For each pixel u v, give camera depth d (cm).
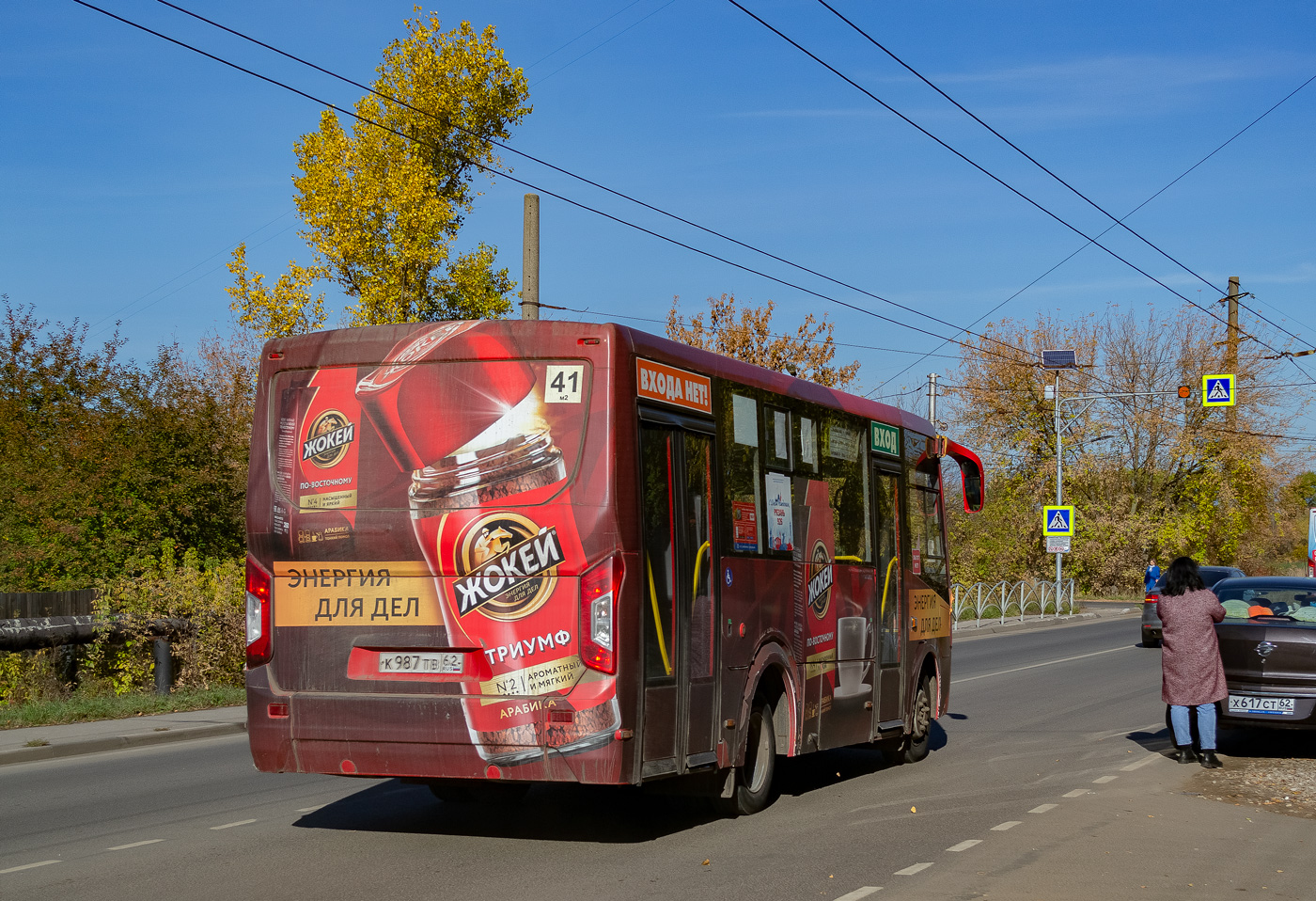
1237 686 1280
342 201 3105
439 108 3269
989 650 3069
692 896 712
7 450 2345
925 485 1378
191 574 1970
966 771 1241
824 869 786
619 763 777
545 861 806
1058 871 782
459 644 799
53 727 1537
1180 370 5978
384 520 816
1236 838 891
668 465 851
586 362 806
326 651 823
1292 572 7838
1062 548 4459
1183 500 6138
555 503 794
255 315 3100
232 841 874
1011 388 5962
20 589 2102
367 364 839
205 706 1753
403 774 806
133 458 2255
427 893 715
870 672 1191
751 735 980
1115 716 1692
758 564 974
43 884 740
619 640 782
